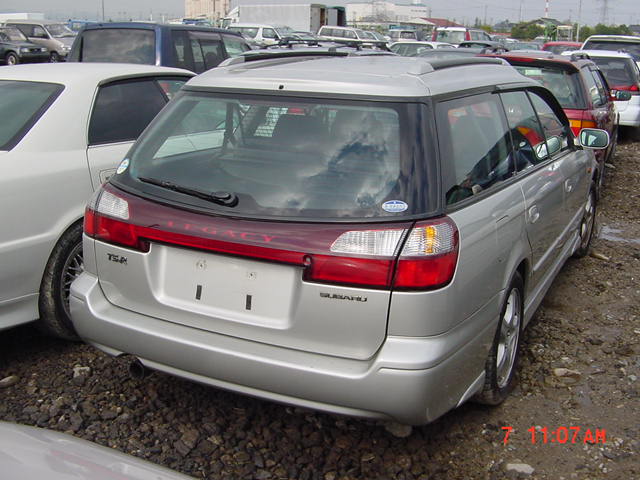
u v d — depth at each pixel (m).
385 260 2.62
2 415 3.40
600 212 8.27
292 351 2.77
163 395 3.63
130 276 3.07
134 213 3.03
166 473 1.82
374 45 7.44
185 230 2.88
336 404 2.70
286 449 3.21
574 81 7.60
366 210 2.71
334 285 2.65
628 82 14.34
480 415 3.54
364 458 3.16
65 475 1.63
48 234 3.89
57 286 3.97
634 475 3.07
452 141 3.00
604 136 5.12
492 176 3.36
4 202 3.68
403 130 2.85
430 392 2.67
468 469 3.10
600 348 4.38
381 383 2.62
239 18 43.44
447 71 3.41
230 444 3.24
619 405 3.67
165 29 8.99
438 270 2.65
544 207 4.04
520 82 4.23
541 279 4.37
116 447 3.18
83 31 9.27
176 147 3.17
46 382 3.74
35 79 4.47
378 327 2.65
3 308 3.76
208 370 2.89
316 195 2.79
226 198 2.86
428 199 2.73
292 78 3.10
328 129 2.95
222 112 3.17
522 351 4.29
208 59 9.63
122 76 4.77
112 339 3.12
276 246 2.71
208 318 2.90
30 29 30.77
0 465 1.63
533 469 3.09
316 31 42.06
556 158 4.62
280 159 2.95
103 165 4.28
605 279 5.77
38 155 3.97
